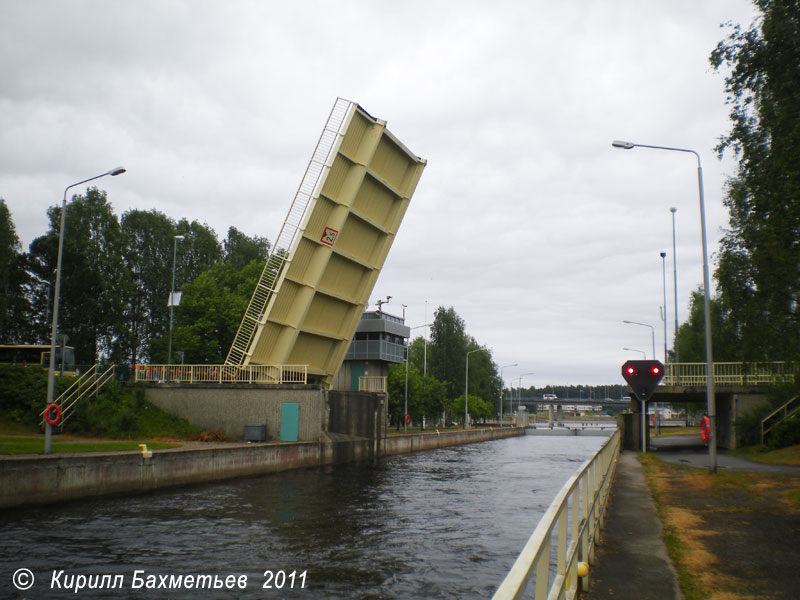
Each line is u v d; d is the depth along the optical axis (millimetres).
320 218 29453
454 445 58406
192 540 13000
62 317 50000
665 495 13242
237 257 68625
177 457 21531
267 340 31141
